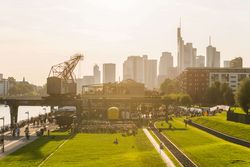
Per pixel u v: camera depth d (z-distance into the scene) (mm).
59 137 124750
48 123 172625
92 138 123125
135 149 99938
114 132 139750
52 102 169500
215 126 135375
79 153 93750
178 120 185625
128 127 146875
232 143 105500
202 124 148500
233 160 80875
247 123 126062
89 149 99938
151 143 110875
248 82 145500
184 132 136750
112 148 101625
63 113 182875
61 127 151500
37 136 126625
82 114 185000
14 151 95750
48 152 94438
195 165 78750
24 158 86500
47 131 140500
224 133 119688
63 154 92250
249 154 87125
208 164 79438
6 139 118250
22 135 128375
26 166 78000
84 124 160375
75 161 83312
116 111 190500
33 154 91438
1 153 92875
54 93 171750
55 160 84625
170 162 81125
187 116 195625
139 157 86250
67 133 135500
